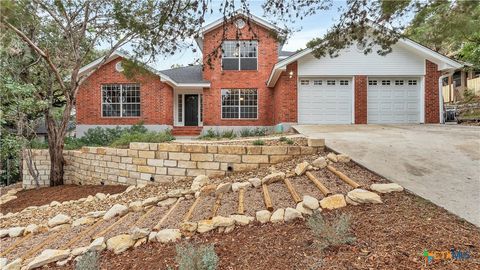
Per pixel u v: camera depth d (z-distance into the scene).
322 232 2.49
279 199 3.76
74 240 3.73
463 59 14.54
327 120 12.41
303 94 12.41
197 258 2.32
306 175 4.48
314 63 12.23
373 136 7.74
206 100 14.94
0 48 7.55
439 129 9.34
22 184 11.09
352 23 5.50
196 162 6.45
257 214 3.26
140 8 7.26
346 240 2.37
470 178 3.89
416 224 2.57
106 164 8.14
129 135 10.25
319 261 2.20
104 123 14.58
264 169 5.66
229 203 3.94
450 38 5.11
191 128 14.90
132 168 7.45
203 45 14.61
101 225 4.23
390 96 12.44
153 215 4.18
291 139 7.37
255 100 15.00
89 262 2.70
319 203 3.29
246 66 14.93
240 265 2.35
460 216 2.72
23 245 3.98
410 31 5.11
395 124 11.88
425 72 12.18
